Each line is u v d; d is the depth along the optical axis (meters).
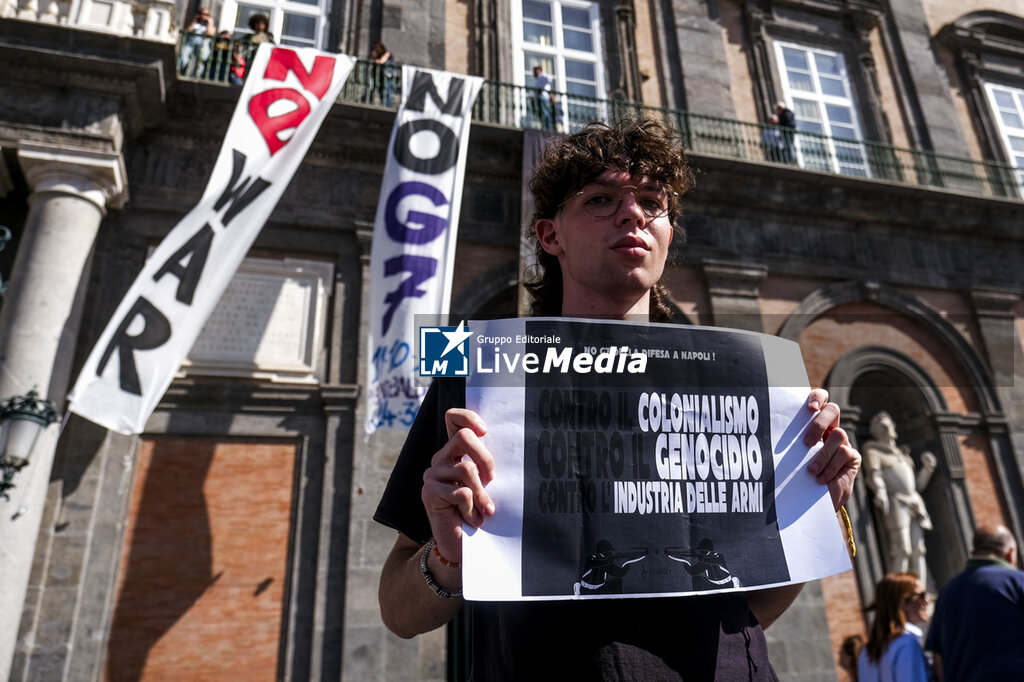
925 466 10.80
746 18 14.29
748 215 11.64
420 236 8.80
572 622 1.14
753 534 1.22
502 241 10.34
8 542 6.46
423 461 1.45
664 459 1.25
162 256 7.77
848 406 10.68
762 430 1.31
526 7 13.13
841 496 1.29
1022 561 10.65
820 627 9.32
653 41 13.46
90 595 7.47
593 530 1.17
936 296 12.27
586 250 1.48
